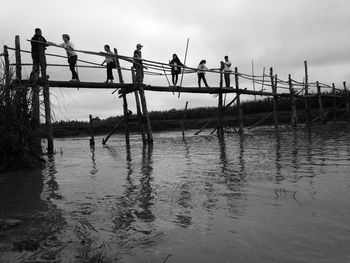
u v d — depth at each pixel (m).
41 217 5.00
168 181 7.38
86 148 18.34
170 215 4.97
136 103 18.97
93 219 4.88
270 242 3.90
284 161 9.34
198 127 40.97
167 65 18.94
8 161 9.51
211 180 7.25
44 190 6.91
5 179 8.27
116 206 5.54
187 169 8.89
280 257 3.55
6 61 11.08
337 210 4.87
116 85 17.64
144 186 6.98
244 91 25.58
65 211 5.32
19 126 9.66
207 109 46.28
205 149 14.20
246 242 3.93
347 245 3.75
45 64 13.89
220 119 25.38
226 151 12.84
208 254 3.67
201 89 22.41
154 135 30.19
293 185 6.41
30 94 10.21
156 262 3.52
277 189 6.17
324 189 6.02
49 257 3.65
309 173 7.45
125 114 19.25
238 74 24.23
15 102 9.70
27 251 3.79
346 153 10.28
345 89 37.62
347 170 7.58
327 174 7.25
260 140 17.55
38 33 14.07
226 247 3.82
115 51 17.78
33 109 10.21
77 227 4.54
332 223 4.38
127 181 7.61
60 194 6.52
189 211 5.12
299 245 3.80
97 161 11.68
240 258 3.56
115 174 8.65
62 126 40.31
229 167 8.84
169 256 3.65
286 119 40.00
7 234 4.31
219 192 6.16
